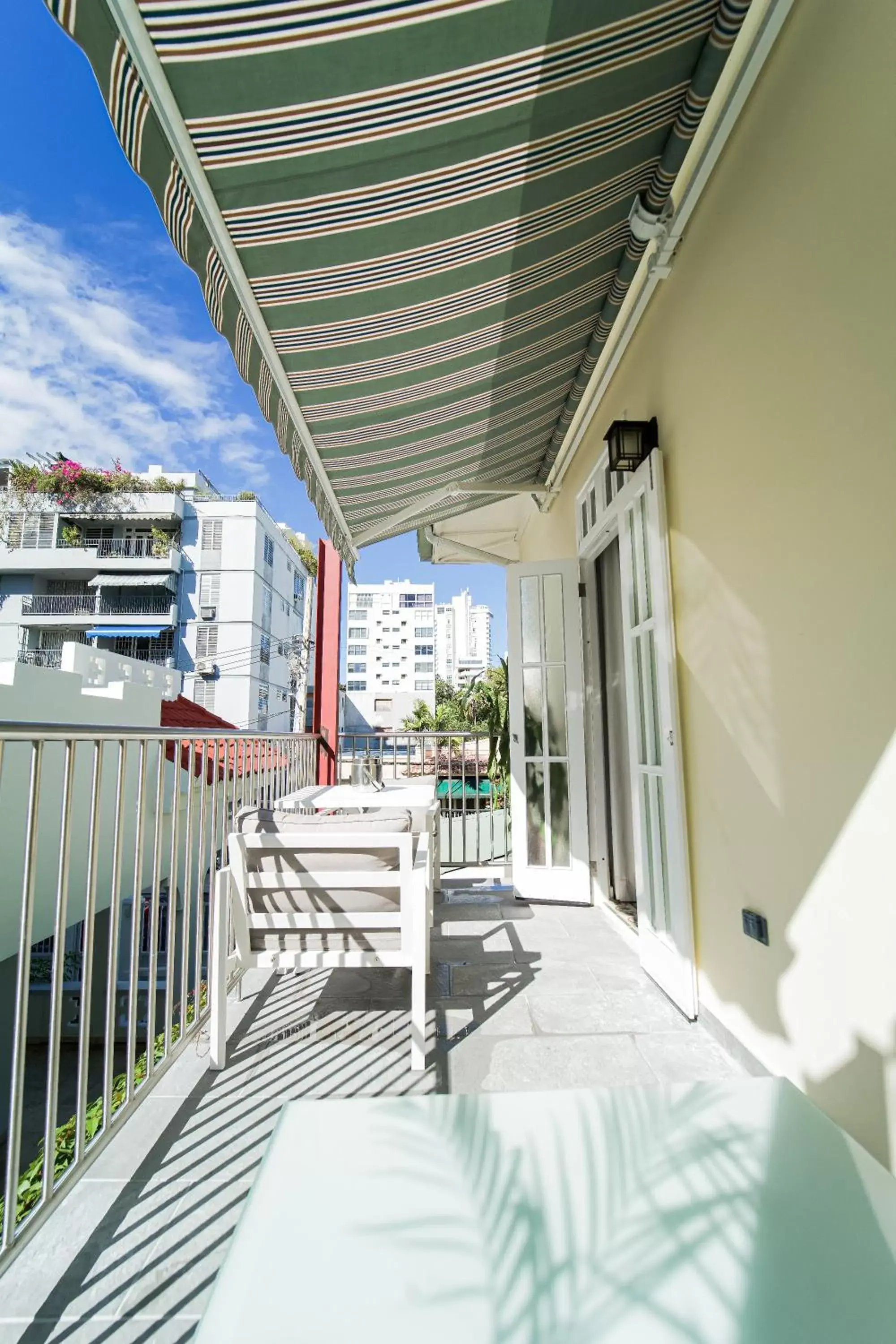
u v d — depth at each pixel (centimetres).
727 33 153
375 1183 94
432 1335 71
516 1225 86
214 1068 206
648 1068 203
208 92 113
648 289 262
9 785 387
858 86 141
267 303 173
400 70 121
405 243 168
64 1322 120
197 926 233
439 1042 223
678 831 240
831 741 156
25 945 144
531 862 418
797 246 165
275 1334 71
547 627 427
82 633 2853
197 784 521
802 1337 70
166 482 3048
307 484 281
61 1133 363
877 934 142
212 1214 146
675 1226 86
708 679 220
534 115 147
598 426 370
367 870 217
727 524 205
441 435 318
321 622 550
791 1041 173
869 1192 92
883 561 138
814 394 159
